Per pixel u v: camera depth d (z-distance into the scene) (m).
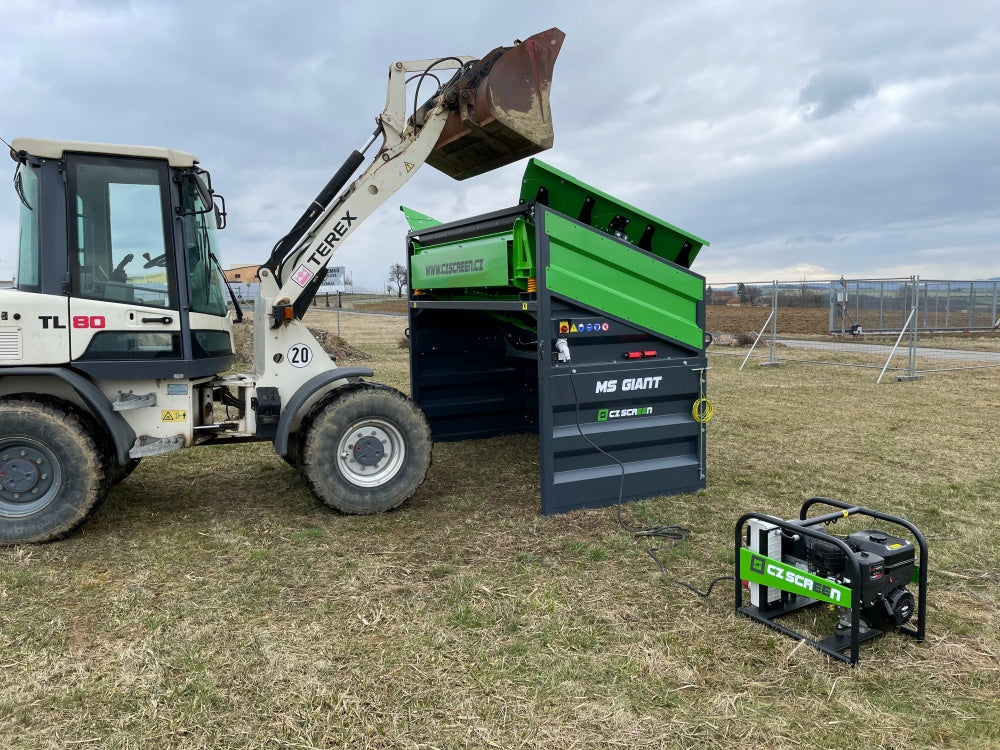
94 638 3.12
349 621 3.27
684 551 4.16
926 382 11.30
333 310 42.19
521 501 5.18
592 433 4.92
